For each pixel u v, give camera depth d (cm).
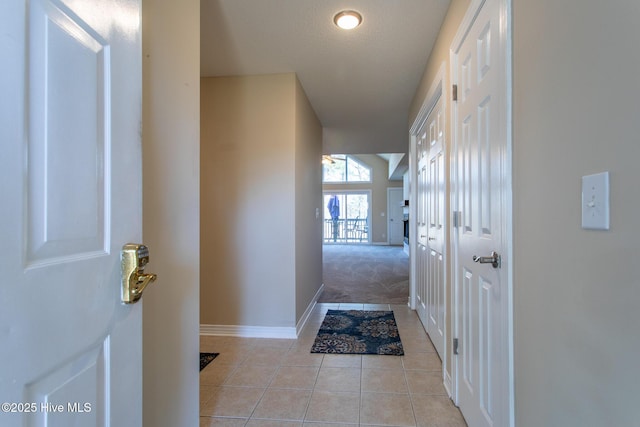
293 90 287
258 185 293
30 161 53
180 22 136
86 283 65
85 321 64
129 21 80
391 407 181
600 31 66
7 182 49
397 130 464
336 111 385
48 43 56
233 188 296
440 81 214
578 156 73
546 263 87
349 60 261
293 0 187
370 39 229
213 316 298
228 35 225
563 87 79
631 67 58
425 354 250
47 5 56
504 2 110
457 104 174
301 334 296
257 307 294
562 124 79
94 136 68
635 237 58
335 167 1272
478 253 142
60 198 59
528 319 97
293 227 290
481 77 137
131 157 80
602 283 66
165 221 126
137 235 82
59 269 58
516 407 106
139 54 84
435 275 254
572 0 75
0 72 48
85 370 64
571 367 77
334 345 268
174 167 132
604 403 66
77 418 62
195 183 146
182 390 137
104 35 71
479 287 142
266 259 293
